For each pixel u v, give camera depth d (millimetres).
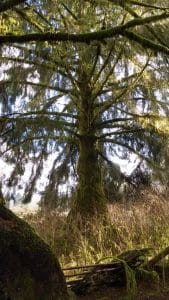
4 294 2715
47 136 11320
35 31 6949
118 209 10156
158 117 11797
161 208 8523
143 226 7973
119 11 6457
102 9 6406
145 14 6613
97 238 8094
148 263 5246
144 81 11195
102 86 10992
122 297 4691
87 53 8445
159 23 6656
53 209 12016
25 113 11320
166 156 12781
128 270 4801
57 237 8914
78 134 11516
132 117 11906
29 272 2854
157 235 7453
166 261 5449
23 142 11859
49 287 2920
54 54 8383
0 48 9445
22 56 10430
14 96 11820
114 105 12328
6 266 2777
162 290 4918
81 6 6492
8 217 3035
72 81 10789
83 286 4871
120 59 10180
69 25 7051
